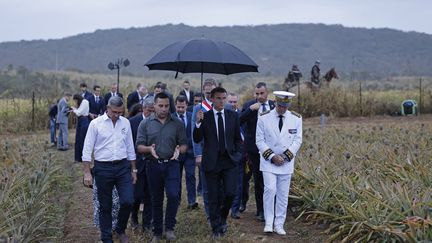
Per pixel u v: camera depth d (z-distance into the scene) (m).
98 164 7.61
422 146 11.93
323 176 9.23
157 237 7.96
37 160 12.56
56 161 13.67
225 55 7.96
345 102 29.97
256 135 8.45
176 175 7.91
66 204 10.43
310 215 8.86
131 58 157.12
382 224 7.20
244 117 8.91
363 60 167.25
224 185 8.09
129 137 7.75
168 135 7.84
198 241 8.00
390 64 165.50
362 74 103.12
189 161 9.95
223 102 8.04
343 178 8.79
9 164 11.57
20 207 8.12
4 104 27.47
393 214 7.35
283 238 8.25
